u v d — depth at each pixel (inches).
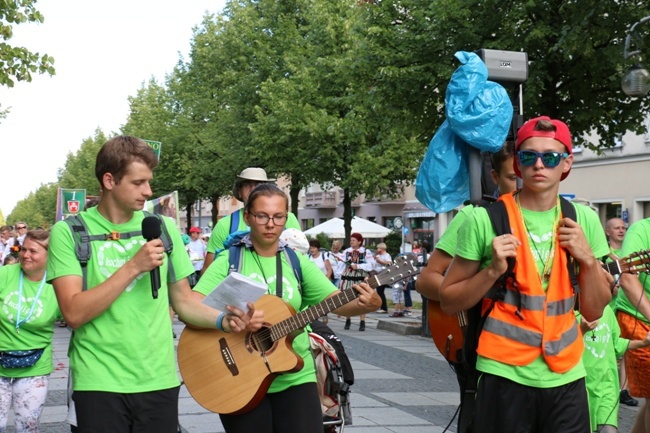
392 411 346.0
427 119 723.4
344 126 1045.2
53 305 248.4
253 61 1453.0
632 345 231.1
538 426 152.6
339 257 859.4
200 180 1689.2
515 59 327.3
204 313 174.4
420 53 695.1
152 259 154.9
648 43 565.3
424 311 668.7
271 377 182.5
